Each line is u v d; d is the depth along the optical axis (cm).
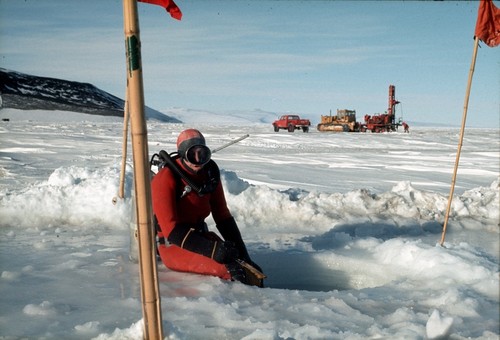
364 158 1920
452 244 505
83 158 1591
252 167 1434
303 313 347
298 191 794
